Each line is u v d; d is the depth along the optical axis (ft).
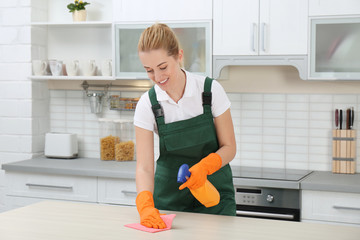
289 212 9.14
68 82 12.67
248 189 9.47
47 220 5.49
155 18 10.62
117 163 11.43
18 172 11.16
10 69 12.17
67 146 12.07
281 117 11.05
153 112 6.38
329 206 8.96
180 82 6.22
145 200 5.64
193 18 10.34
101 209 6.05
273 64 9.89
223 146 6.41
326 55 9.58
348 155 10.19
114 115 12.36
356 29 9.36
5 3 12.10
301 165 10.96
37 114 12.32
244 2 9.98
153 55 5.38
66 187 10.64
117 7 10.92
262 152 11.23
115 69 11.07
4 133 12.33
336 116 10.35
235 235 4.90
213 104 6.41
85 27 12.40
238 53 10.10
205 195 5.67
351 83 10.52
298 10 9.66
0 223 5.35
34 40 12.12
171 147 6.44
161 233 4.98
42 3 12.40
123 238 4.81
